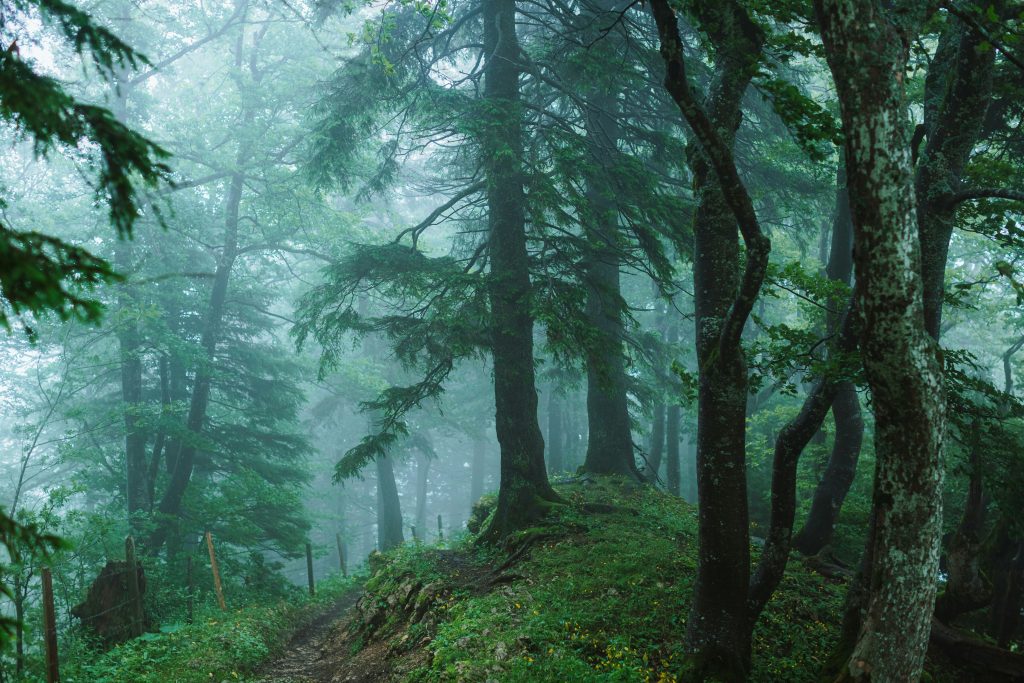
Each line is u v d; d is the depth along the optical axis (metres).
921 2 5.64
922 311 5.14
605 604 10.24
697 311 8.25
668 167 18.02
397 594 12.97
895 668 5.37
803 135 6.00
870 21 4.89
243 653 11.88
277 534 21.53
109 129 2.86
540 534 13.65
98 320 2.45
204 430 22.39
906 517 5.33
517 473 14.98
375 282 16.14
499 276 14.69
